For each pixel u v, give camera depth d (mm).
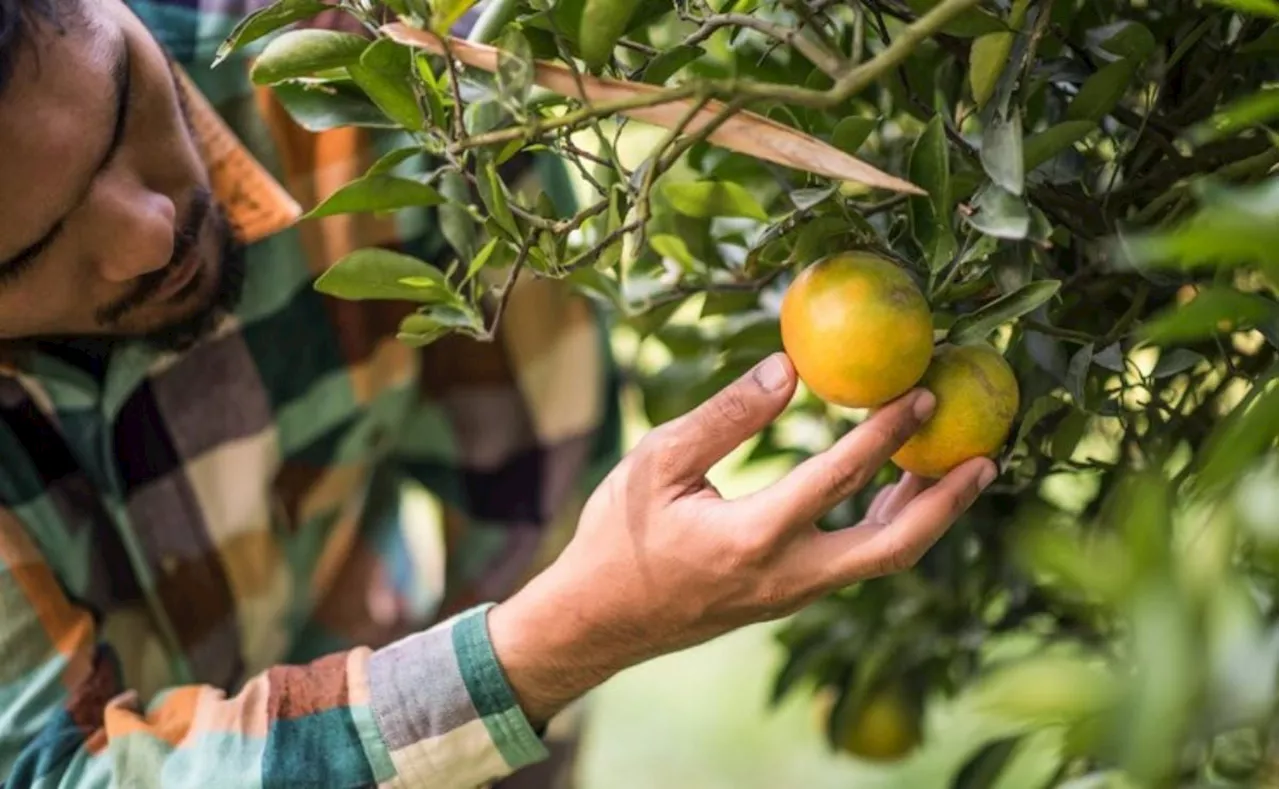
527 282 1329
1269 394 592
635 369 1379
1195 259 555
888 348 746
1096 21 868
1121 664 531
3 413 1152
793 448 1217
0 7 774
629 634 887
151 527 1260
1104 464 922
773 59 951
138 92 923
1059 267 942
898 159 926
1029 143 774
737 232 1021
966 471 791
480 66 715
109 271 915
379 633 1474
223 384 1242
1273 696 479
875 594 1229
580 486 1396
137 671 1283
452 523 1451
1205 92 838
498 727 954
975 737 1905
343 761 963
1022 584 1118
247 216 1146
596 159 809
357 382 1318
